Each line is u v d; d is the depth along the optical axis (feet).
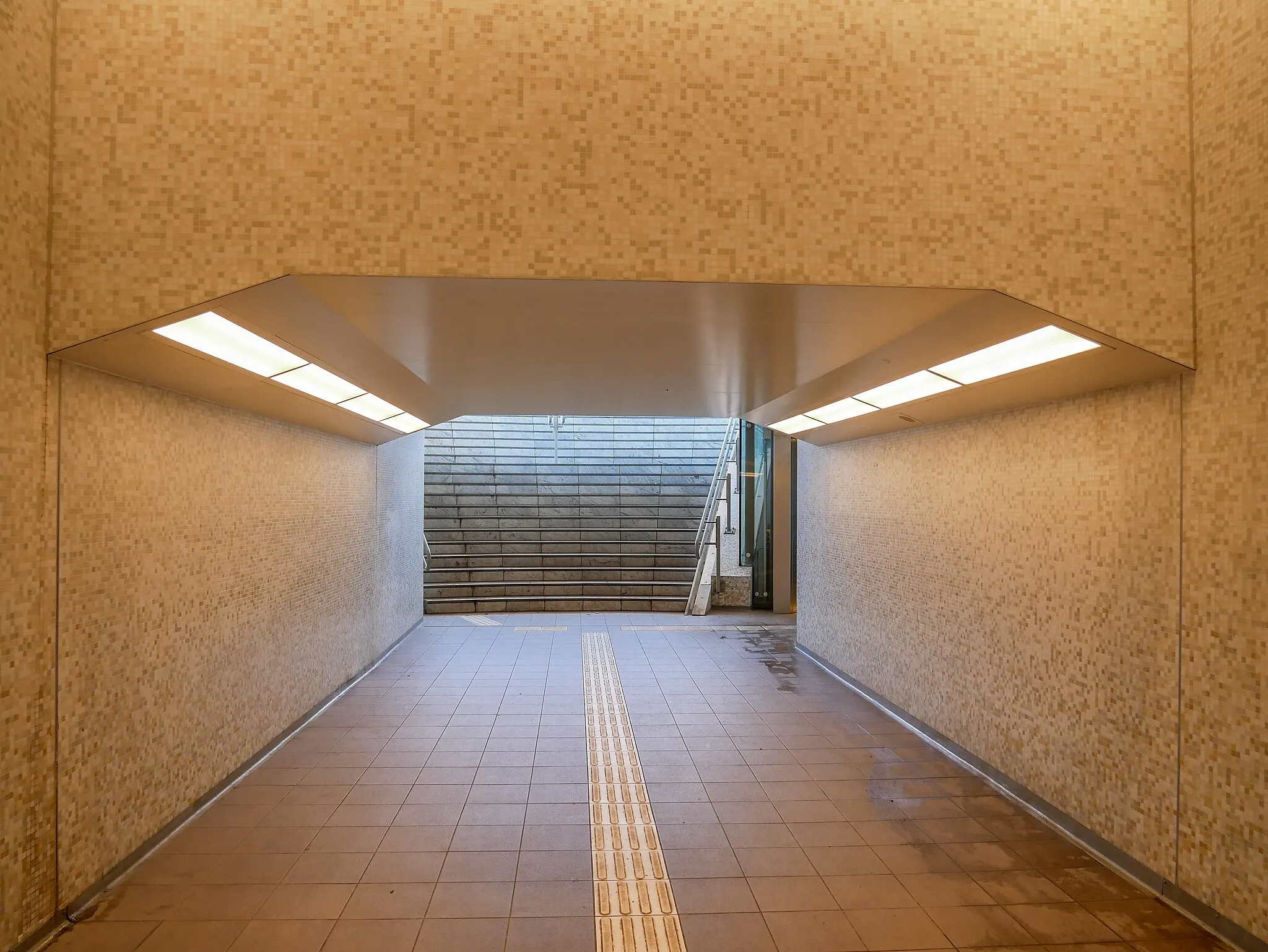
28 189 9.50
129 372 11.78
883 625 22.25
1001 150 10.53
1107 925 10.82
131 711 12.30
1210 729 10.74
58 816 10.59
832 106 10.35
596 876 12.18
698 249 10.11
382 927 10.71
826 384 17.47
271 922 10.80
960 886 11.90
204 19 9.90
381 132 9.93
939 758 17.70
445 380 17.81
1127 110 10.75
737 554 41.16
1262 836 9.90
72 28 9.90
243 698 16.47
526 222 9.98
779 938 10.48
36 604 10.16
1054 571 14.32
